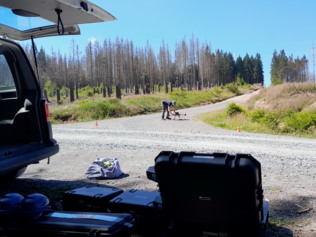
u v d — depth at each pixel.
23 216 2.01
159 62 96.69
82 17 3.82
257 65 162.50
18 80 3.79
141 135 10.98
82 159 6.56
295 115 14.47
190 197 1.97
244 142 9.31
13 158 3.13
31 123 3.73
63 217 2.08
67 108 21.70
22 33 4.26
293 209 3.35
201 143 9.00
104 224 1.93
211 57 113.06
